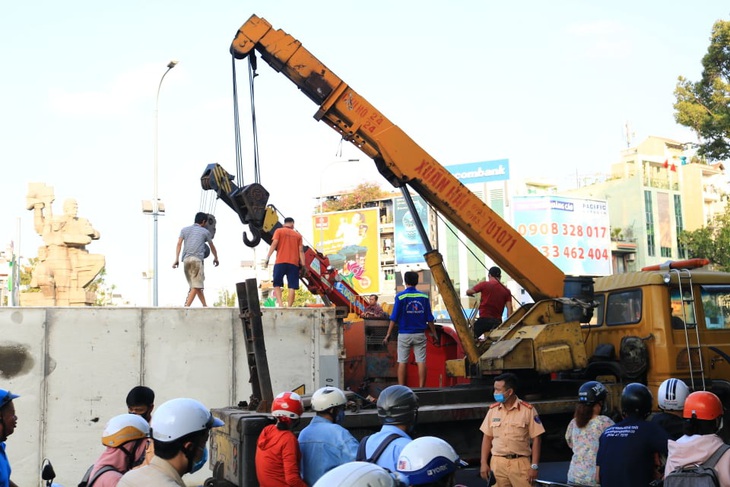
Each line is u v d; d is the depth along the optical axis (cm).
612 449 633
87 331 1164
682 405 629
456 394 970
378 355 1384
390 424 534
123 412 1166
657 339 1005
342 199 8319
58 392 1138
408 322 1159
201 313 1229
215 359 1227
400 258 6925
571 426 763
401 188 1124
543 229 6538
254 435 710
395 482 284
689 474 529
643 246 7069
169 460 369
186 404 375
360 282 7419
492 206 6869
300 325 1281
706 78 2681
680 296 1021
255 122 1214
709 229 5781
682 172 7800
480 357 1029
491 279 1297
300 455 627
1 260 4141
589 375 1109
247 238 1338
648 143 7981
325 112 1114
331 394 639
